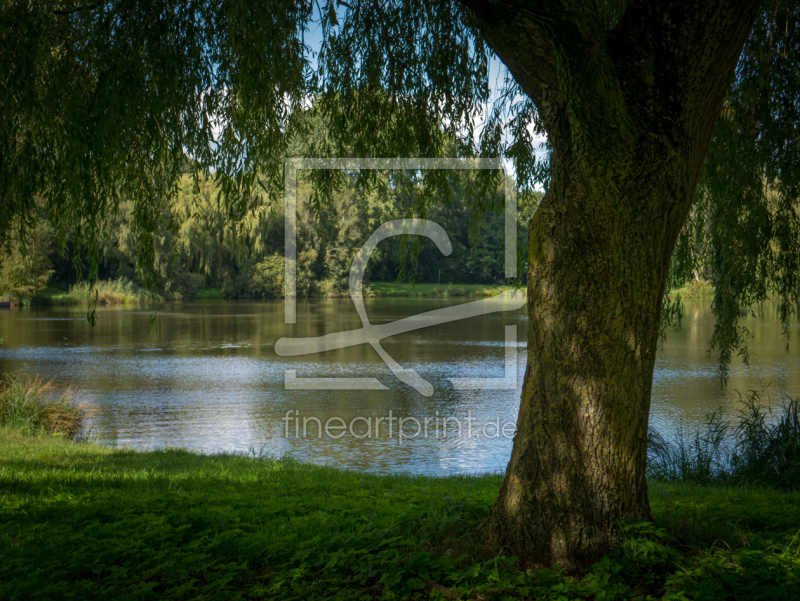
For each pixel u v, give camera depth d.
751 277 7.54
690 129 3.72
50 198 6.13
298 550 4.25
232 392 16.97
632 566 3.62
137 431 12.66
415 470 9.99
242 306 52.97
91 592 3.64
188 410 14.77
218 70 5.87
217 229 46.97
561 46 3.37
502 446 11.68
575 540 3.80
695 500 6.14
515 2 3.36
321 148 7.29
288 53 5.86
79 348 25.88
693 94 3.70
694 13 3.65
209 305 53.75
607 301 3.75
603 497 3.83
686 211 3.87
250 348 26.56
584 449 3.82
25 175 5.89
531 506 3.91
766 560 3.71
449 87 6.79
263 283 61.09
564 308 3.82
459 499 5.71
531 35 3.76
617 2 6.72
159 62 5.28
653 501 5.93
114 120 5.28
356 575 3.72
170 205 6.45
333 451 11.28
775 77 6.42
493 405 15.56
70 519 5.10
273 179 6.77
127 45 5.23
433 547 4.20
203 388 17.48
